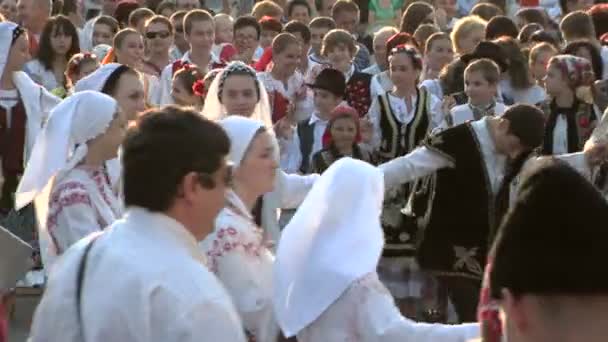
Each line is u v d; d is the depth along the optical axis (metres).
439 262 12.28
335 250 7.87
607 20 20.48
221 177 5.60
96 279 5.40
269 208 9.75
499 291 3.69
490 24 19.17
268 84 17.45
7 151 14.74
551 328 3.59
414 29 21.64
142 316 5.24
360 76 18.41
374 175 8.15
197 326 5.21
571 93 13.87
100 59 19.45
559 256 3.58
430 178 12.25
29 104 14.87
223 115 11.06
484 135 11.94
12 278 7.86
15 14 22.67
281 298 7.82
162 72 17.70
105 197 8.95
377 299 7.74
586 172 11.77
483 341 4.37
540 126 11.80
